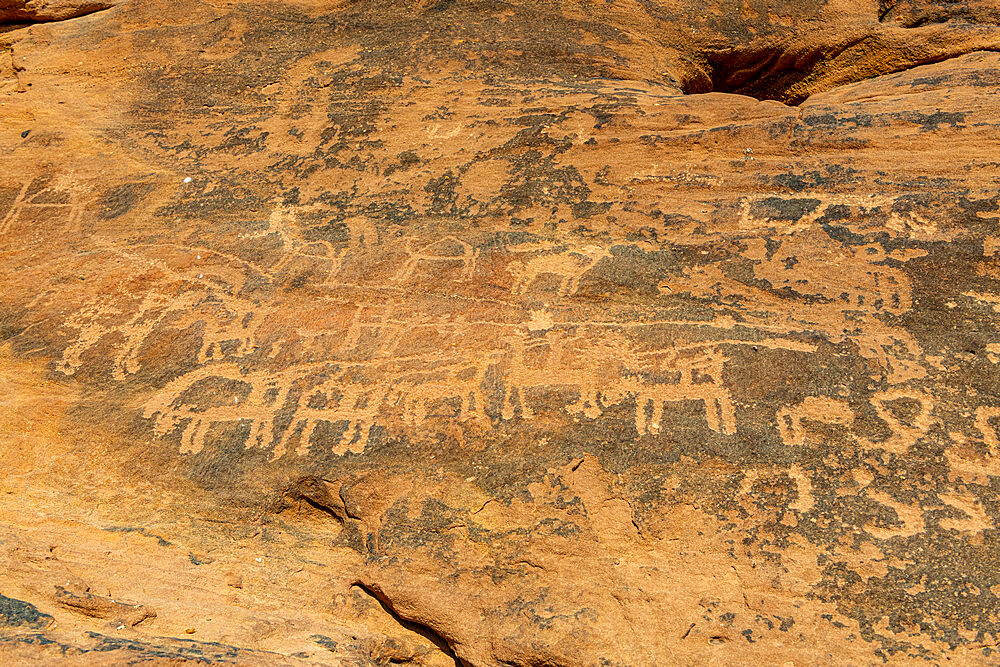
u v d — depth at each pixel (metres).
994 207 4.66
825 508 3.77
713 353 4.40
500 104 5.97
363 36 6.69
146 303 5.12
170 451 4.45
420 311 4.86
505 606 3.77
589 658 3.57
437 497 4.11
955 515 3.66
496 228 5.25
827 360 4.28
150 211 5.71
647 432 4.14
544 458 4.13
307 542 4.17
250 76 6.55
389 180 5.64
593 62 6.42
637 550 3.84
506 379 4.46
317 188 5.68
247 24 6.91
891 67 6.48
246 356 4.77
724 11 6.75
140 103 6.51
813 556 3.65
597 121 5.65
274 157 5.94
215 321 4.96
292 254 5.25
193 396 4.63
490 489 4.09
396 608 3.88
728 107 5.59
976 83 5.45
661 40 6.73
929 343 4.28
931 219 4.71
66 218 5.71
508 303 4.83
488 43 6.49
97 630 3.40
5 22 7.81
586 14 6.70
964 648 3.33
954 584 3.48
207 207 5.67
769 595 3.59
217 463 4.36
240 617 3.72
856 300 4.54
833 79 6.67
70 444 4.57
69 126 6.39
